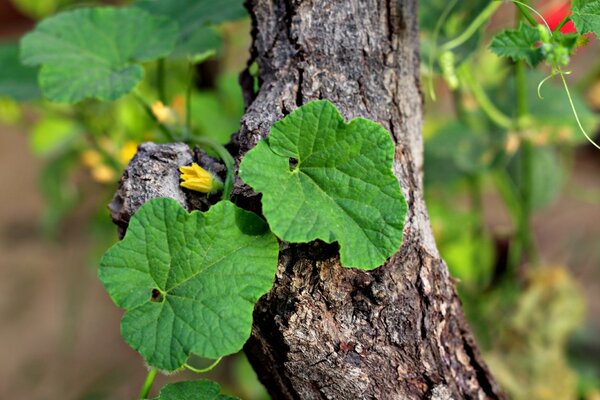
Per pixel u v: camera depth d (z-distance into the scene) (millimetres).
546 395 1290
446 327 803
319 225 737
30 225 2145
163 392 776
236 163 773
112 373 1785
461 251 1356
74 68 907
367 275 757
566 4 958
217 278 751
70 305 1921
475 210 1383
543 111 1153
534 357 1293
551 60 791
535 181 1334
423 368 786
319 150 753
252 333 782
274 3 812
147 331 749
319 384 780
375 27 804
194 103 1230
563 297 1303
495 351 1316
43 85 899
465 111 1249
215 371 1596
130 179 772
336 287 758
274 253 751
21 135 2434
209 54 995
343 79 791
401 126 811
